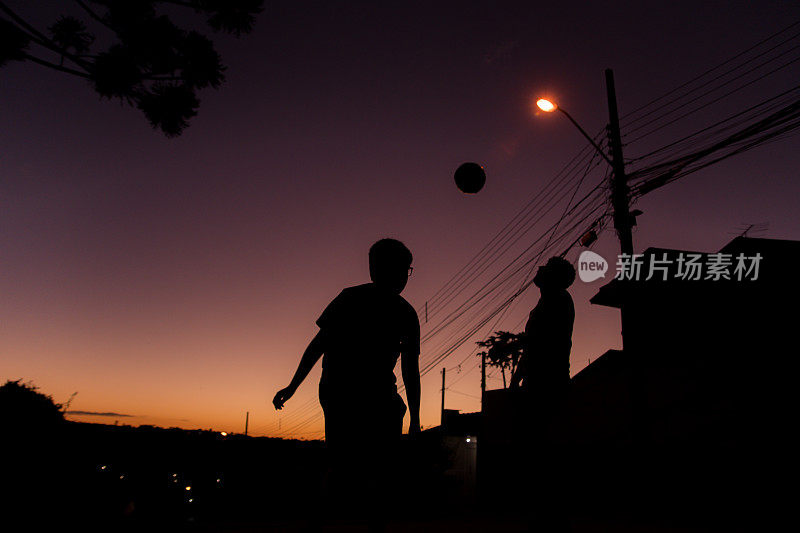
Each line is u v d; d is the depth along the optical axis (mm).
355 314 2598
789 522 8062
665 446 11398
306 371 2658
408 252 2777
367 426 2418
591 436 14023
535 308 3971
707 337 11344
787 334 9750
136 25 4086
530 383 3760
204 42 4320
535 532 3457
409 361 2668
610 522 7660
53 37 4141
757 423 9531
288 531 3594
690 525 7375
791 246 10797
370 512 2396
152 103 4340
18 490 3246
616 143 11523
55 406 3719
